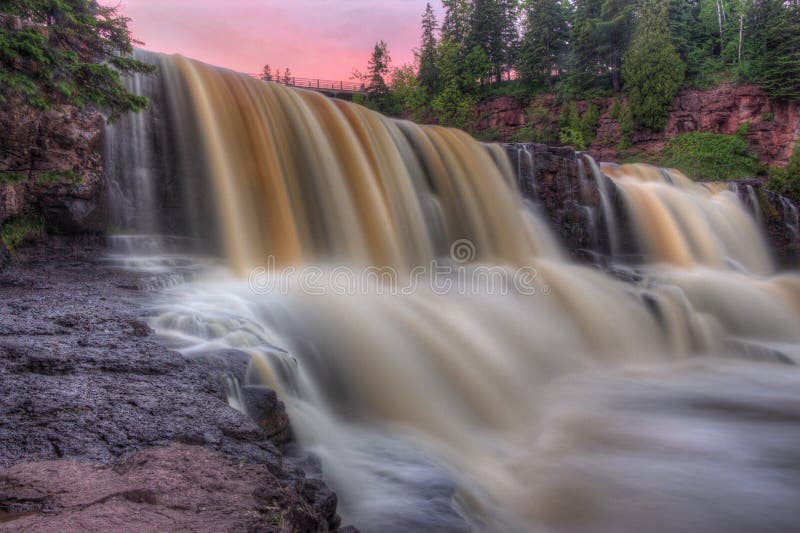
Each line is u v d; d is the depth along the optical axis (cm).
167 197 1758
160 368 646
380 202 2059
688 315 2222
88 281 1213
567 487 907
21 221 1379
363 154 2077
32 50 1150
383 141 2192
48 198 1428
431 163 2339
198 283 1395
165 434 465
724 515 827
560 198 2750
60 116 1410
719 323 2305
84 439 436
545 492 891
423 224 2200
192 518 297
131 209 1677
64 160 1430
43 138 1392
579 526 789
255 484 355
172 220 1762
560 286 2162
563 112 6131
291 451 723
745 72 5416
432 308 1579
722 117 5234
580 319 1997
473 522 742
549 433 1167
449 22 9106
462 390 1267
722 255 3150
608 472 970
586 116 5950
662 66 5438
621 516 818
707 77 5694
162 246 1662
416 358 1288
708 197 3475
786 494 894
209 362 719
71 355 644
